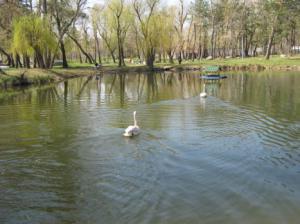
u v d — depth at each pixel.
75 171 12.81
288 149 15.40
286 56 83.88
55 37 60.16
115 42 91.19
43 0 58.03
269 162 13.85
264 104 26.73
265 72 60.66
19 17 53.44
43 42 53.41
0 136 17.44
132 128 17.09
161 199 10.77
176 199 10.77
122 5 74.94
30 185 11.65
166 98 30.84
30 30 52.03
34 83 43.47
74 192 11.18
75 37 77.88
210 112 23.53
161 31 75.88
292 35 93.75
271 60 73.75
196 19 96.12
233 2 90.00
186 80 49.44
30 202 10.53
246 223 9.65
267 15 85.50
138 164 13.47
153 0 75.19
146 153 14.68
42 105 27.02
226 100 29.16
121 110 24.53
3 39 56.53
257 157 14.38
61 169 12.99
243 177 12.41
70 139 16.73
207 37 102.38
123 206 10.34
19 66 63.06
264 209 10.34
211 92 34.78
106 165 13.35
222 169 13.09
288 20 82.50
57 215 9.84
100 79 52.19
